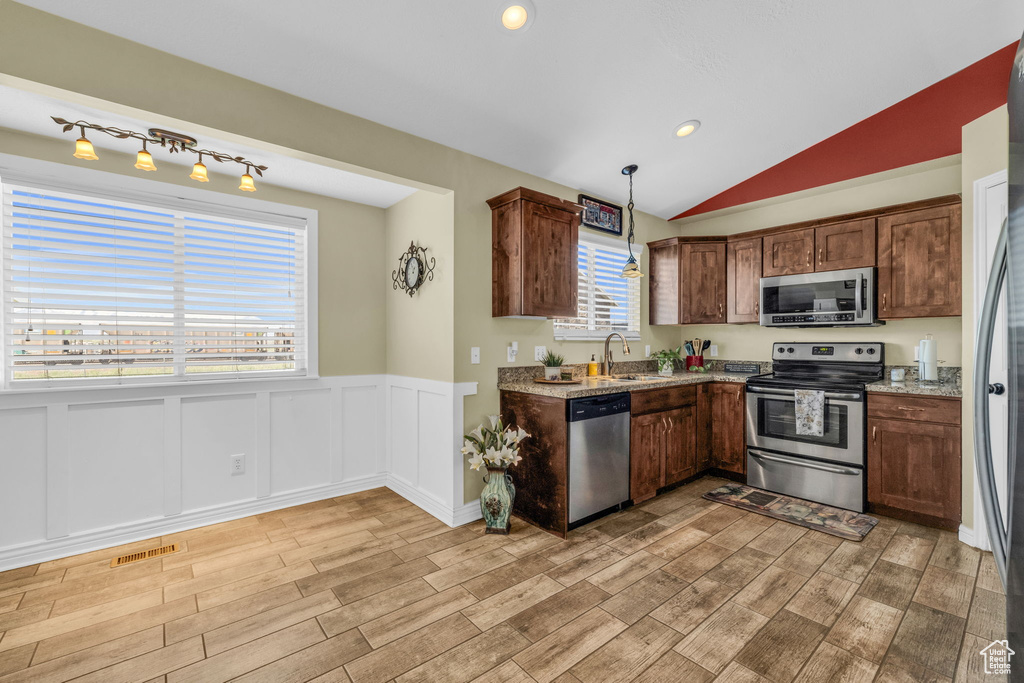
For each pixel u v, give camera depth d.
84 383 2.55
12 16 1.66
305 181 3.07
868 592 2.09
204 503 2.88
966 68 2.51
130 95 1.85
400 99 2.39
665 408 3.37
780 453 3.39
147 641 1.78
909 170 3.04
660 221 4.45
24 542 2.37
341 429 3.43
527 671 1.62
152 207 2.73
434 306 3.04
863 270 3.19
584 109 2.65
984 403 1.11
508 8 1.93
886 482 2.92
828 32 2.24
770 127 3.02
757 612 1.95
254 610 1.98
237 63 2.04
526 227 2.86
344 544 2.60
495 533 2.74
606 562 2.38
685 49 2.28
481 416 3.01
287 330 3.24
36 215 2.43
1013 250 0.98
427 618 1.92
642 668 1.64
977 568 2.28
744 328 4.21
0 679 1.58
